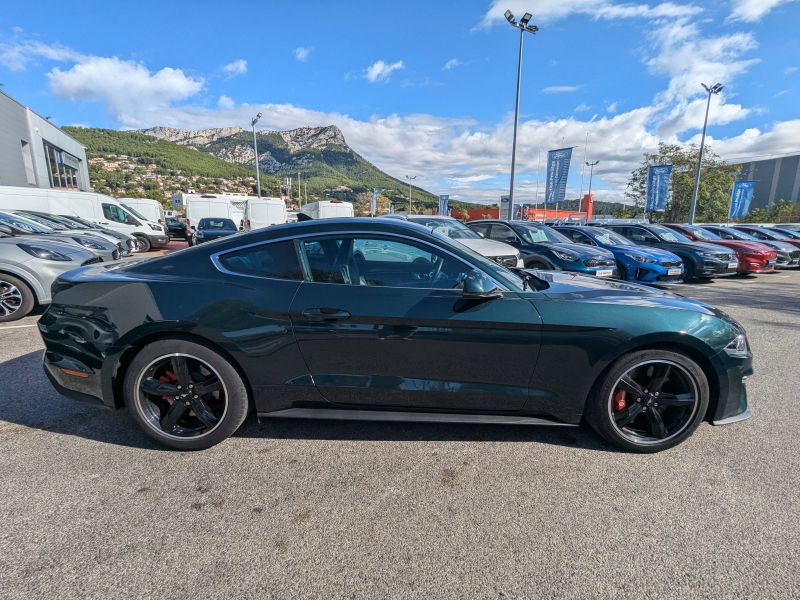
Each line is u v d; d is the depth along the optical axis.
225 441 2.72
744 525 2.01
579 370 2.52
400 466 2.47
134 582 1.65
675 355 2.52
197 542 1.86
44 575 1.67
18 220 7.71
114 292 2.53
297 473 2.39
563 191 20.23
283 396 2.59
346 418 2.59
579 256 8.13
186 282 2.54
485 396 2.56
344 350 2.51
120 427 2.87
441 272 2.64
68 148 29.94
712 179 36.25
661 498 2.20
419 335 2.48
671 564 1.77
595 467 2.48
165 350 2.50
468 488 2.27
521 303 2.50
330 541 1.88
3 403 3.17
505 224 9.74
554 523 2.01
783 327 5.99
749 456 2.62
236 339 2.46
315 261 2.61
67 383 2.61
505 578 1.69
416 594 1.61
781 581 1.69
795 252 14.27
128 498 2.15
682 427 2.61
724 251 10.68
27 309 5.54
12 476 2.31
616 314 2.50
